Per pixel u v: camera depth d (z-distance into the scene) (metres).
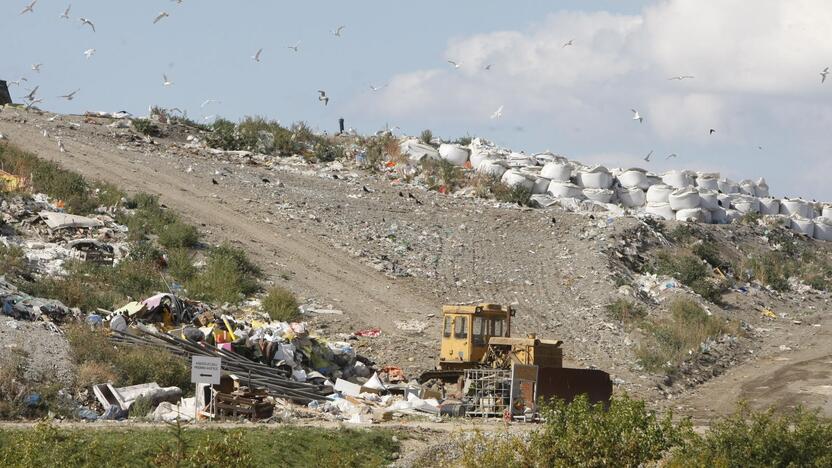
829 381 103.25
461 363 80.00
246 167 155.25
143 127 165.88
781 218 182.75
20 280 84.75
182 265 102.56
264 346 78.25
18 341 68.19
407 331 103.44
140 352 70.88
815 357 115.06
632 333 112.25
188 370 70.75
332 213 138.25
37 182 117.94
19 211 106.12
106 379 66.75
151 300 81.31
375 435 61.09
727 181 192.50
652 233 149.25
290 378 77.00
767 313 134.88
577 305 119.81
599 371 76.00
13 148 130.38
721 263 149.75
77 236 103.94
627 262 137.62
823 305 146.38
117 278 92.69
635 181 176.62
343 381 79.38
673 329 113.88
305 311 102.69
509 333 81.38
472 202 154.50
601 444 45.78
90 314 77.38
